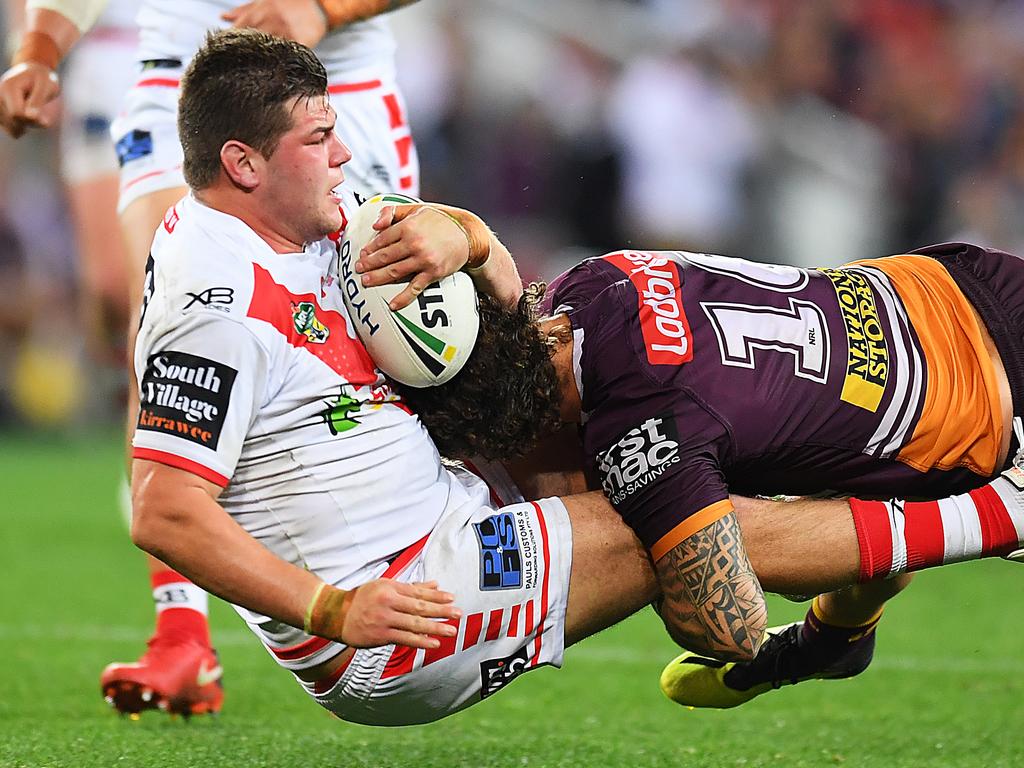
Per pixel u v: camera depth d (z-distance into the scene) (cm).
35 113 1422
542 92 4044
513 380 1048
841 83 4197
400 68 3956
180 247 986
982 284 1163
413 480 1035
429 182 3953
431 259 988
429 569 1028
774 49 4166
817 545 1071
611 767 1181
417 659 1031
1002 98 4234
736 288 1098
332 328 1013
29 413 4094
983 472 1124
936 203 4122
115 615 1981
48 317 4066
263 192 993
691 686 1268
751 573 1033
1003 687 1588
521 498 1145
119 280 1662
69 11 1447
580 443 1141
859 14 4228
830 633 1238
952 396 1105
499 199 3959
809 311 1097
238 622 1972
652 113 3866
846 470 1099
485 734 1347
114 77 1625
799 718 1438
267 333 973
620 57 4081
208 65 991
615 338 1062
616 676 1652
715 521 1027
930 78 4222
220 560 942
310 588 946
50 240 4022
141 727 1326
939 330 1123
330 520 1011
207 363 955
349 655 1045
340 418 1011
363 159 1528
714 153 3906
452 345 1009
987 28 4328
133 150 1423
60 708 1419
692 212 3894
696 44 3984
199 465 948
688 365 1052
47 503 3045
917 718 1435
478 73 4072
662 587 1061
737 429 1050
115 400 4159
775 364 1067
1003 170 4172
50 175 4009
